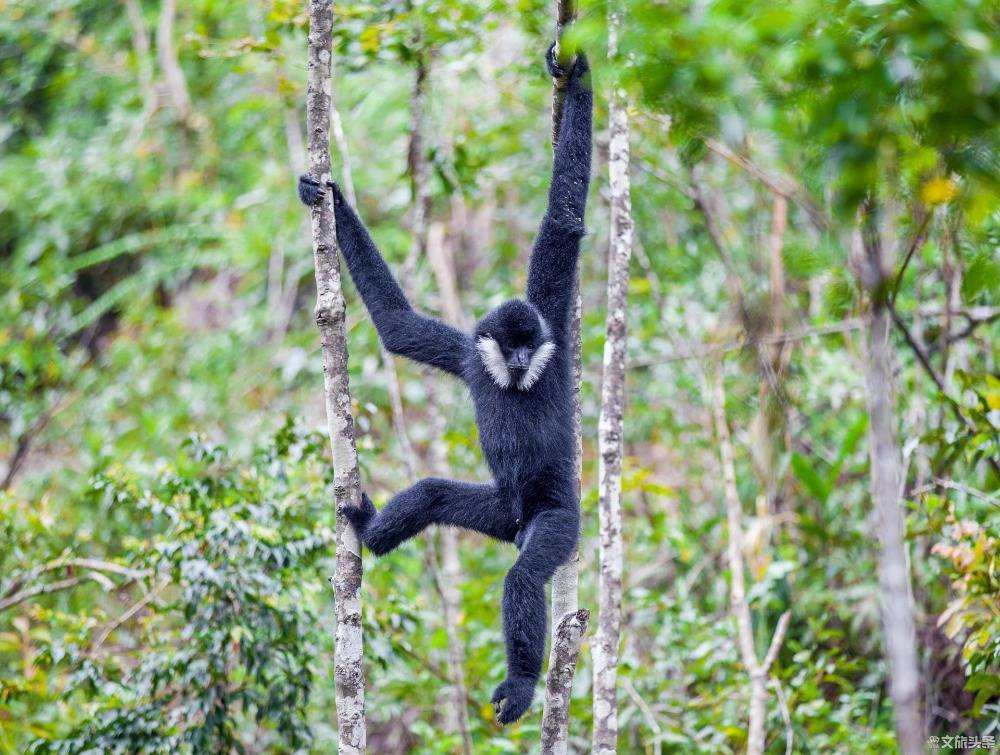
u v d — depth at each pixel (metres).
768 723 13.38
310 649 12.34
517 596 9.32
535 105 17.20
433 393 16.84
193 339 22.92
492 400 10.20
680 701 13.91
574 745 14.09
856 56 6.09
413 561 16.34
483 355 10.16
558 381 10.22
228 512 11.95
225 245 24.45
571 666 9.20
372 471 18.00
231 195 25.14
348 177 12.07
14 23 25.52
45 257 24.16
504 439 10.08
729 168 17.77
